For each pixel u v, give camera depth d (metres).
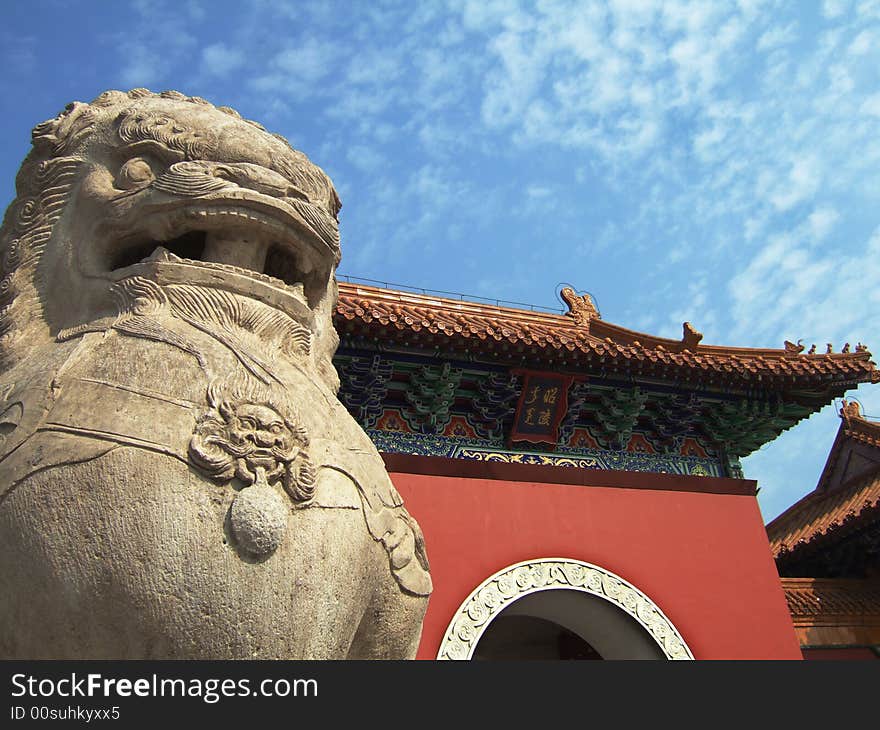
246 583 2.64
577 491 11.00
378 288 12.28
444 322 10.62
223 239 3.60
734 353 12.62
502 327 10.95
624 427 12.10
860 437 19.52
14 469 2.71
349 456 3.25
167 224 3.46
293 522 2.83
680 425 12.45
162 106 3.84
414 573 3.51
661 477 11.65
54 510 2.61
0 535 2.65
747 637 10.42
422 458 10.43
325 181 4.02
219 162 3.58
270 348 3.41
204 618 2.57
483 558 9.87
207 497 2.69
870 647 13.76
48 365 3.09
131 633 2.53
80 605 2.53
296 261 3.80
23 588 2.59
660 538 10.96
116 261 3.72
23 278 3.76
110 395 2.86
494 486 10.57
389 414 11.07
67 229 3.74
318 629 2.81
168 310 3.28
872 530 14.98
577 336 11.42
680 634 10.14
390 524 3.36
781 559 16.97
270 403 2.99
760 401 12.55
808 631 13.62
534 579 9.92
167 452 2.71
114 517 2.59
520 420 11.52
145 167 3.61
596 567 10.32
